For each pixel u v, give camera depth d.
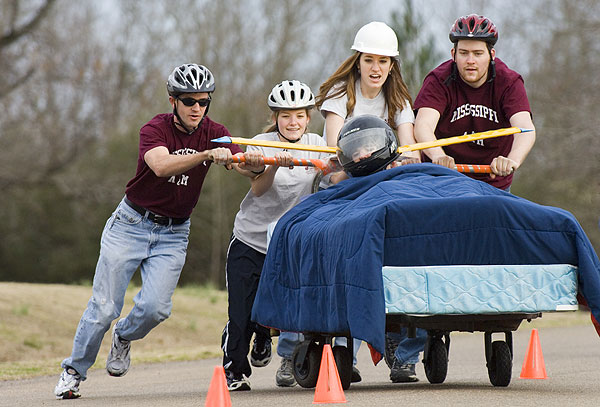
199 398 17.97
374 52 20.34
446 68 20.84
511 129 19.23
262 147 20.20
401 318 15.42
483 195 15.55
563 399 14.91
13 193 93.56
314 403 15.27
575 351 29.62
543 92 83.88
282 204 20.05
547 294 15.30
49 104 91.56
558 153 79.75
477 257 15.20
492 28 20.17
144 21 103.75
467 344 35.06
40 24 81.00
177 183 19.23
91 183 92.00
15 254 94.00
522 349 31.72
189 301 49.06
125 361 20.14
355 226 14.98
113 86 99.25
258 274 19.86
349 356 17.31
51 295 45.50
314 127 87.56
